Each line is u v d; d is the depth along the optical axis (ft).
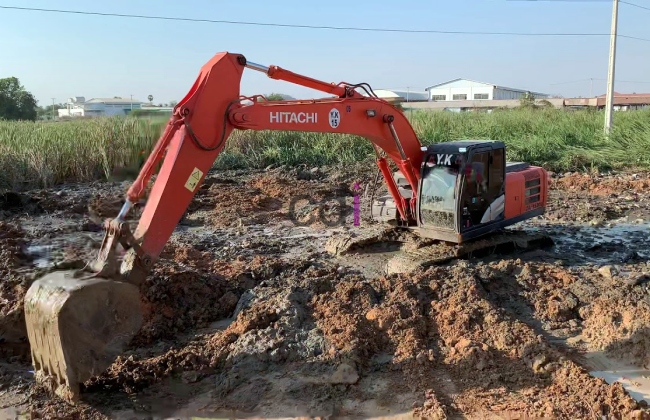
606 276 21.99
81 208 35.14
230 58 17.38
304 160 55.42
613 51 58.95
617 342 16.66
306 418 13.55
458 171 22.45
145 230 15.52
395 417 13.51
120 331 13.71
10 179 40.37
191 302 19.58
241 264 23.97
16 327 17.31
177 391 14.87
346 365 15.17
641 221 32.76
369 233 27.89
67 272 14.44
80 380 13.29
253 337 16.53
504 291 20.59
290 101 19.88
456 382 14.94
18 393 14.57
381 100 22.57
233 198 38.52
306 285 19.92
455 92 231.30
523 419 13.28
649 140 50.26
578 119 66.13
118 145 46.65
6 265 22.50
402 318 17.78
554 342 17.31
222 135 17.21
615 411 13.33
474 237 23.71
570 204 37.45
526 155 53.31
